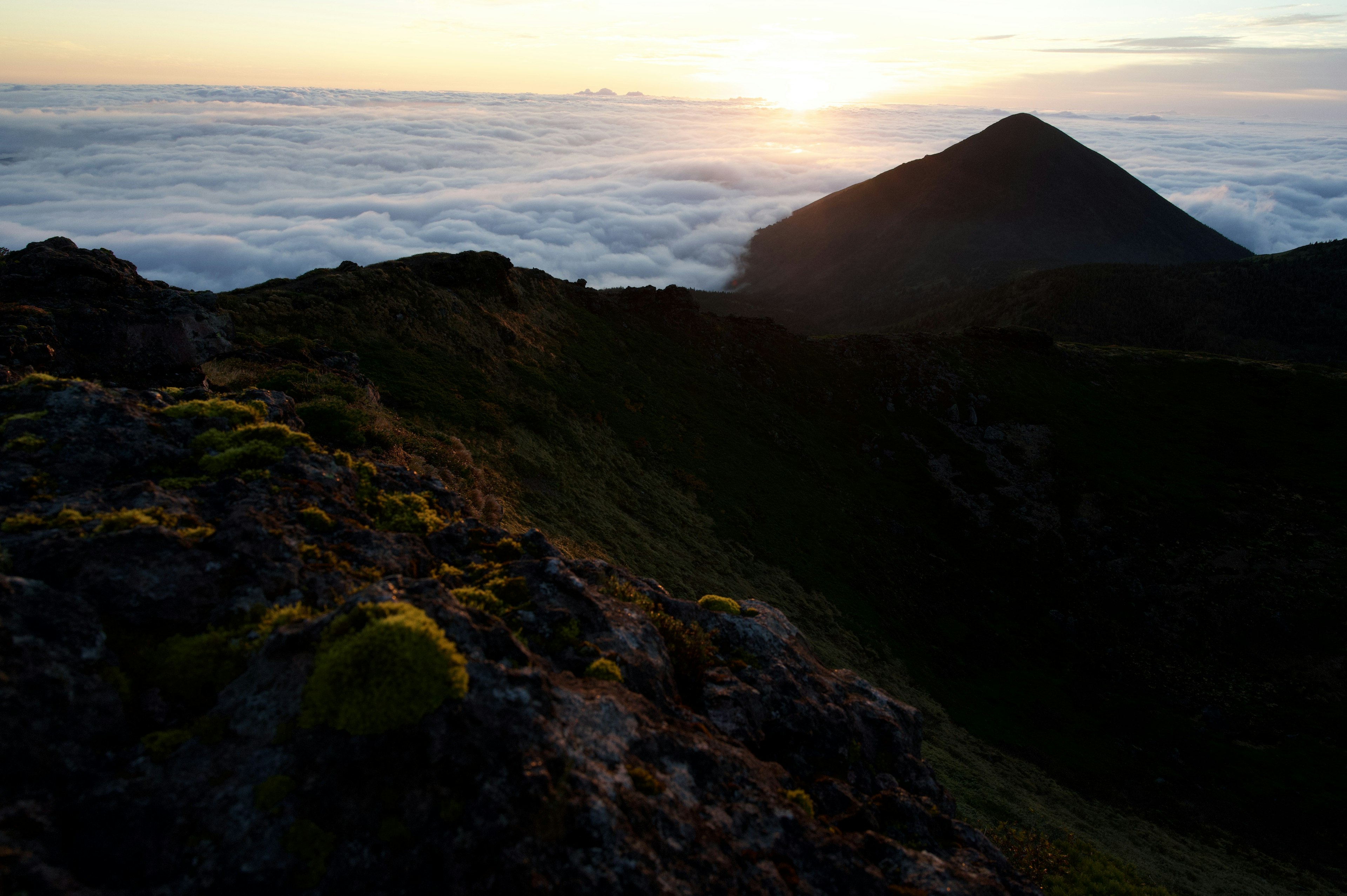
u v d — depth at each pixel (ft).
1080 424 310.04
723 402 234.17
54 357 55.26
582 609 37.99
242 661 27.55
